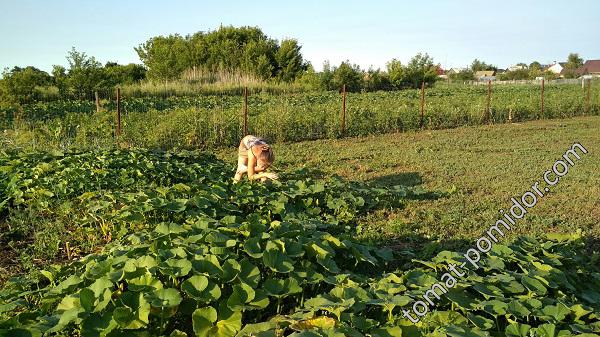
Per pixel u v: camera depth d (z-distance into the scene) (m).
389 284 4.28
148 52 55.16
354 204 7.51
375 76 43.22
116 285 4.14
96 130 13.08
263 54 48.50
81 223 6.55
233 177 9.16
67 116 15.01
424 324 3.77
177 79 39.44
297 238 4.92
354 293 4.04
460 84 52.78
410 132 16.86
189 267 3.99
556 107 21.70
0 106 19.39
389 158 12.16
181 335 3.63
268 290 4.11
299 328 3.55
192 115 14.23
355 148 13.64
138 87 30.58
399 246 6.27
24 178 7.88
